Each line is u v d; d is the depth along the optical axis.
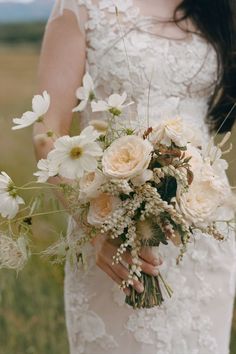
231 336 5.03
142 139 2.74
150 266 2.97
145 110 3.41
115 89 3.43
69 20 3.42
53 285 5.33
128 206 2.75
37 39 22.25
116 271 3.01
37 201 2.83
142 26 3.47
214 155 2.92
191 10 3.53
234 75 3.57
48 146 3.25
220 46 3.54
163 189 2.81
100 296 3.45
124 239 2.91
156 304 3.03
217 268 3.53
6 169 6.90
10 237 2.80
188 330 3.47
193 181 2.79
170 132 2.76
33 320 5.17
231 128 3.69
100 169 2.76
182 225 2.78
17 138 7.29
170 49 3.46
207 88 3.54
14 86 11.52
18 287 5.32
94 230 2.84
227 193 2.84
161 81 3.43
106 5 3.46
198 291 3.48
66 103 3.38
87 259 3.45
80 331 3.52
